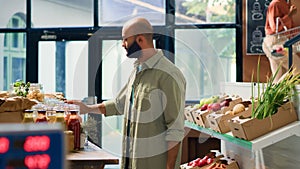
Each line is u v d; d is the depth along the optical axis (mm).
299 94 2480
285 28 4371
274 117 2461
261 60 4945
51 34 5285
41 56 5348
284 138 2418
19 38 5340
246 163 3113
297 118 2498
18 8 5309
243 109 2766
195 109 3391
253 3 4949
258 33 4949
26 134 580
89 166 2348
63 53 5312
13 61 5387
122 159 2814
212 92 4359
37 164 580
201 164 3320
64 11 5273
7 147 575
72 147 2590
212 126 2934
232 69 5074
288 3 4434
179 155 2732
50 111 2512
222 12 5098
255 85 3166
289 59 2756
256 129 2436
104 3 5215
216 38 5098
